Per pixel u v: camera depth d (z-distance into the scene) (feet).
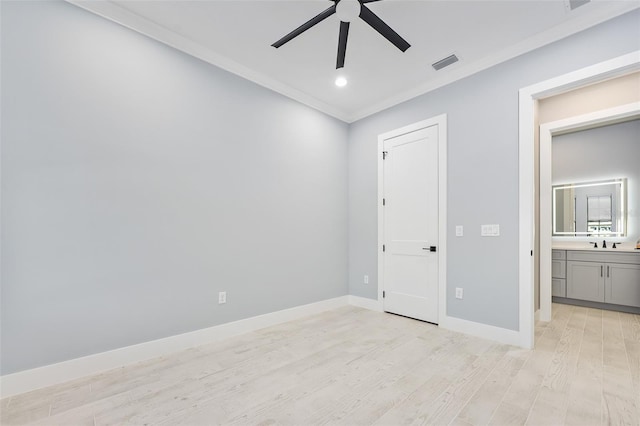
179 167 8.43
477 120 9.47
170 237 8.21
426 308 10.75
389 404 5.73
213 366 7.32
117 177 7.36
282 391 6.19
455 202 9.93
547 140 11.12
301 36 8.20
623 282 11.97
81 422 5.21
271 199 10.67
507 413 5.41
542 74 8.17
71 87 6.77
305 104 11.89
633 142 13.10
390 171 12.05
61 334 6.56
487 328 9.07
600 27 7.26
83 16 6.95
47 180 6.45
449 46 8.64
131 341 7.50
